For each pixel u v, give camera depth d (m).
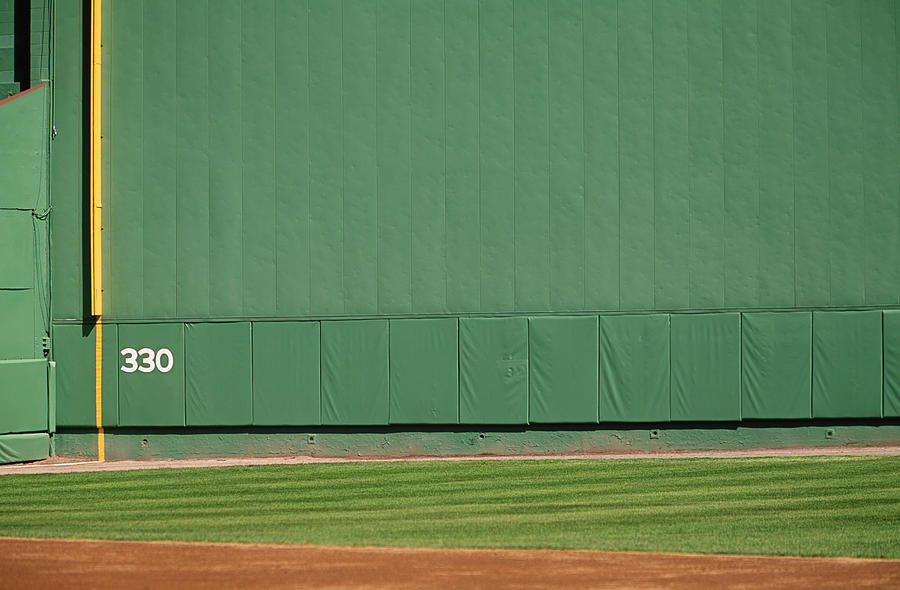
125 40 86.56
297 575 41.25
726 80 83.06
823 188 82.50
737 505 56.56
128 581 40.69
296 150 85.62
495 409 84.31
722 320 82.81
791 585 39.19
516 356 84.19
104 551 45.69
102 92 86.44
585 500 59.31
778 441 82.94
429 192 84.94
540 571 41.47
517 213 84.31
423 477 70.88
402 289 85.12
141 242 86.56
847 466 71.19
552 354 84.00
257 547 46.25
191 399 86.31
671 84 83.44
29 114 85.31
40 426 85.00
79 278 86.81
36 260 85.69
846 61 82.31
